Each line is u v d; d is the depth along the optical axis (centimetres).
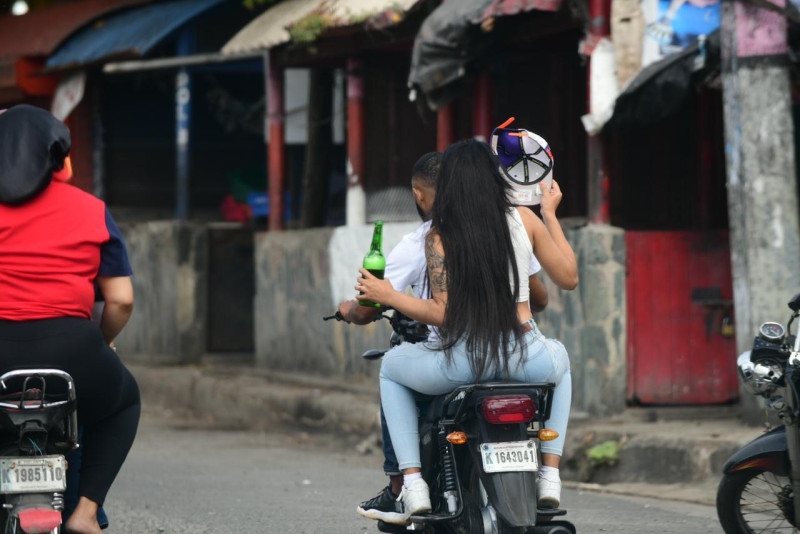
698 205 2456
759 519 1526
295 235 3216
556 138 2544
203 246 3675
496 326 1056
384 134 2934
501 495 1006
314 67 3181
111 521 1681
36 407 980
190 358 3662
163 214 4091
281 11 3144
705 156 2441
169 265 3691
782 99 2055
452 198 1087
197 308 3666
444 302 1072
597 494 1964
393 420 1109
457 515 1073
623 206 2412
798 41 2123
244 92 4084
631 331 2272
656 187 2439
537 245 1120
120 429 1123
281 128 3316
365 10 2622
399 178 2902
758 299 2058
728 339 2308
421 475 1116
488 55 2395
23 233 1038
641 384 2273
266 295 3375
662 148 2442
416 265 1104
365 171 2969
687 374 2291
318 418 2839
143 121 4081
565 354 1105
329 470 2275
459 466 1091
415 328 1154
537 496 1089
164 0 3819
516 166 1152
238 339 3731
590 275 2231
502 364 1059
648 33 2094
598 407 2238
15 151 1045
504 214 1087
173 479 2123
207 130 4112
